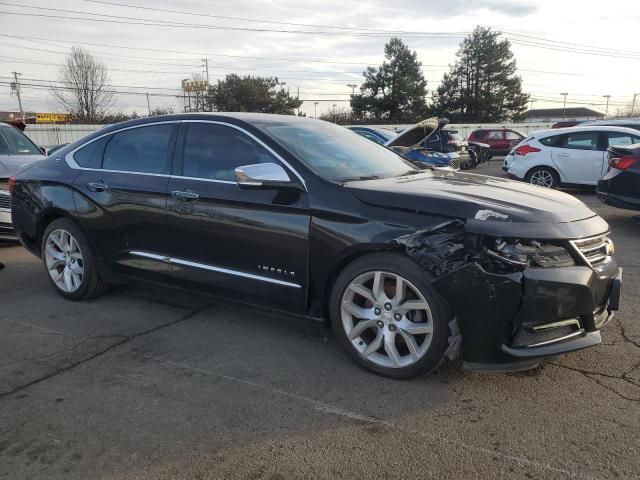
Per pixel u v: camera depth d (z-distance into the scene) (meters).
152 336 4.14
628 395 3.18
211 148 4.07
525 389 3.26
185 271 4.14
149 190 4.23
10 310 4.74
